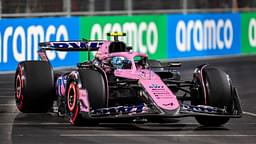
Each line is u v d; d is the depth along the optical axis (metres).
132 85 28.44
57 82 31.53
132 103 29.88
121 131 27.64
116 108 27.02
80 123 28.50
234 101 28.45
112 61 29.95
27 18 52.66
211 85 28.20
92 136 26.45
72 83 28.53
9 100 38.09
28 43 52.81
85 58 56.41
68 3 57.78
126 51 31.14
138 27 60.88
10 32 51.66
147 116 26.27
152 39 62.25
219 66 60.16
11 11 54.31
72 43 32.50
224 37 70.00
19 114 32.44
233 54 71.25
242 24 72.38
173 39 64.38
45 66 31.53
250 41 73.69
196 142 25.62
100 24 58.12
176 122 30.39
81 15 59.09
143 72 28.66
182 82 29.52
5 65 51.72
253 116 33.22
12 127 28.61
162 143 25.25
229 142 25.83
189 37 65.94
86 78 27.69
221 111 27.67
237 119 32.09
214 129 28.84
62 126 28.78
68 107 29.06
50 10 56.97
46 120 30.48
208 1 70.38
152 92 26.95
